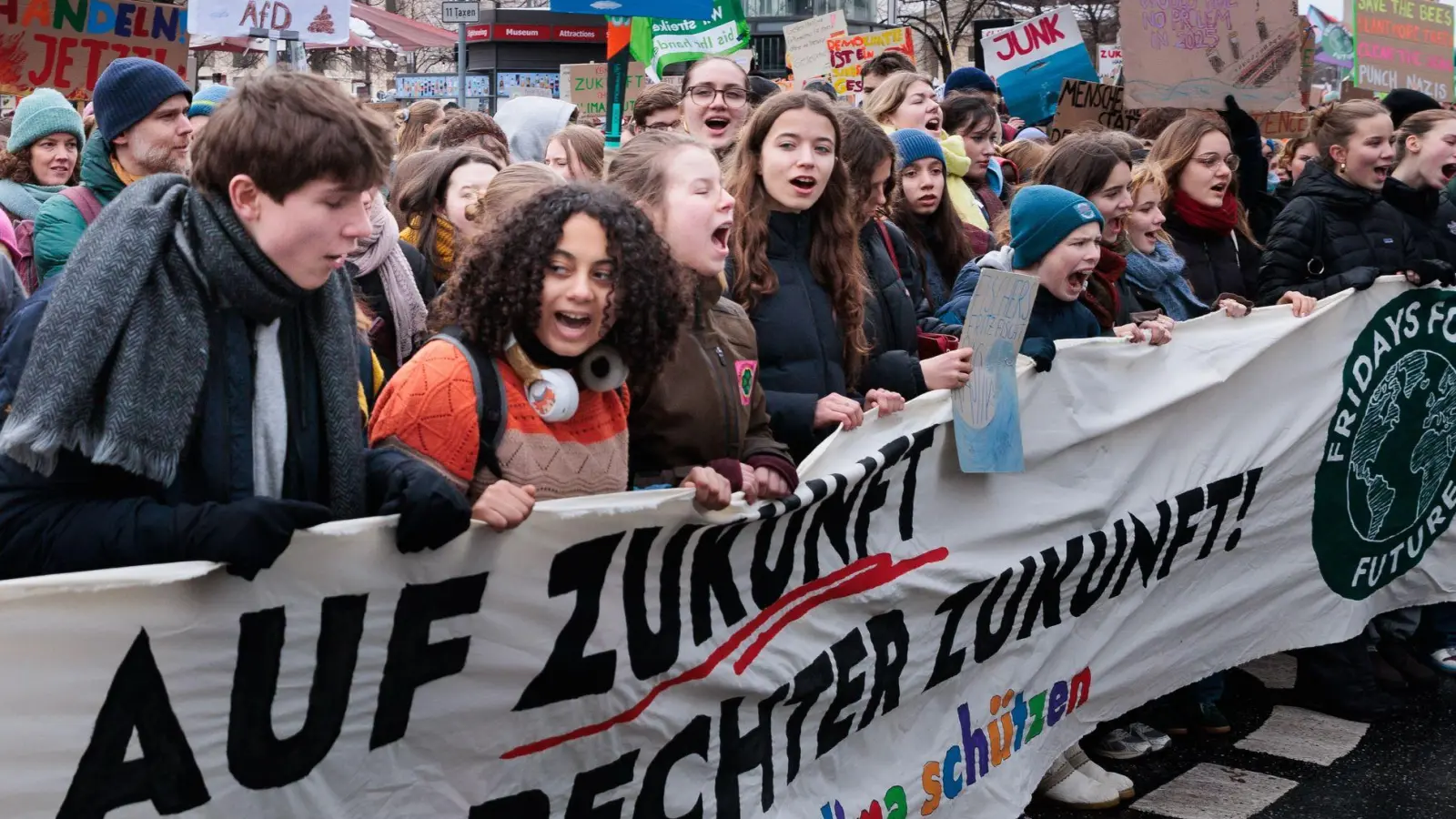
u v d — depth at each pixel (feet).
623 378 7.71
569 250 7.32
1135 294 14.94
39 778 5.69
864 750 10.33
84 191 11.96
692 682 8.58
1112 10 87.86
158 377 6.01
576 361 7.79
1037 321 12.55
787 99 10.44
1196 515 13.56
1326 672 15.75
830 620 9.73
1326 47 79.61
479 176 13.17
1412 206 17.01
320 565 6.47
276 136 6.04
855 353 10.87
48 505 6.01
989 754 11.56
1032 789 12.03
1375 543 15.96
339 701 6.69
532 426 7.64
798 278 10.64
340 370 6.81
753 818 9.22
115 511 5.94
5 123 20.80
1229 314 13.92
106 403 5.91
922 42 96.68
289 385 6.64
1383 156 16.43
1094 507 12.27
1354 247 16.42
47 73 20.40
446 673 7.14
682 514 8.17
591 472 7.97
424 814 7.22
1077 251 12.47
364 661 6.75
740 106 16.11
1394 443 16.01
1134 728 14.35
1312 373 14.82
